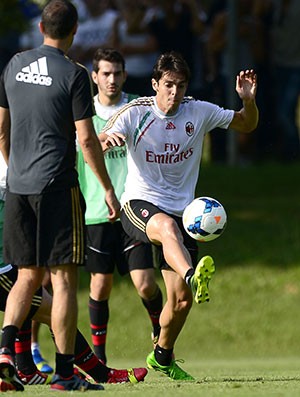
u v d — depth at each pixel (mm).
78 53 64750
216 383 25688
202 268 23562
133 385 25328
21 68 23672
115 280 49781
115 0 64750
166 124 27078
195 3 64250
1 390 22969
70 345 23250
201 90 64375
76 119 23250
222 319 47719
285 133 66250
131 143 27188
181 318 27000
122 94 33719
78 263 23203
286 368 34562
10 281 26172
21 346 27516
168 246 25312
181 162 27297
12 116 23656
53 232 23188
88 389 23359
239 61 63906
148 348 45281
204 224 26062
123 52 63781
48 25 23719
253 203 59469
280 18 64000
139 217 26719
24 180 23328
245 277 50625
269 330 47062
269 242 53531
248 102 27516
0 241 26172
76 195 23422
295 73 64250
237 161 67000
